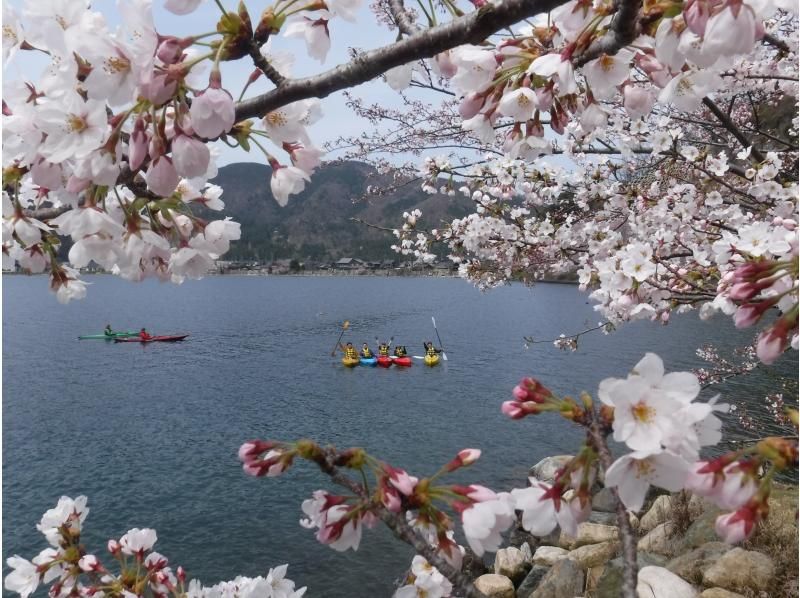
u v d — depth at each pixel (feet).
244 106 5.68
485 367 126.00
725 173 21.81
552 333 175.73
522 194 27.89
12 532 51.26
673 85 5.83
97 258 6.28
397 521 5.08
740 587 26.22
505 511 5.10
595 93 6.45
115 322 228.84
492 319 224.53
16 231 6.39
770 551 27.71
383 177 40.14
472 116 6.87
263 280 653.30
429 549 5.02
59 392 107.04
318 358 143.84
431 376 118.42
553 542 41.24
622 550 4.37
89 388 110.42
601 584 30.01
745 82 23.09
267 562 45.88
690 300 17.49
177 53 4.92
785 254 10.26
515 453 68.74
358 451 5.27
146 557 11.02
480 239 28.76
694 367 95.81
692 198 21.08
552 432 75.41
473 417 85.56
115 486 62.03
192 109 4.84
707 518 32.78
